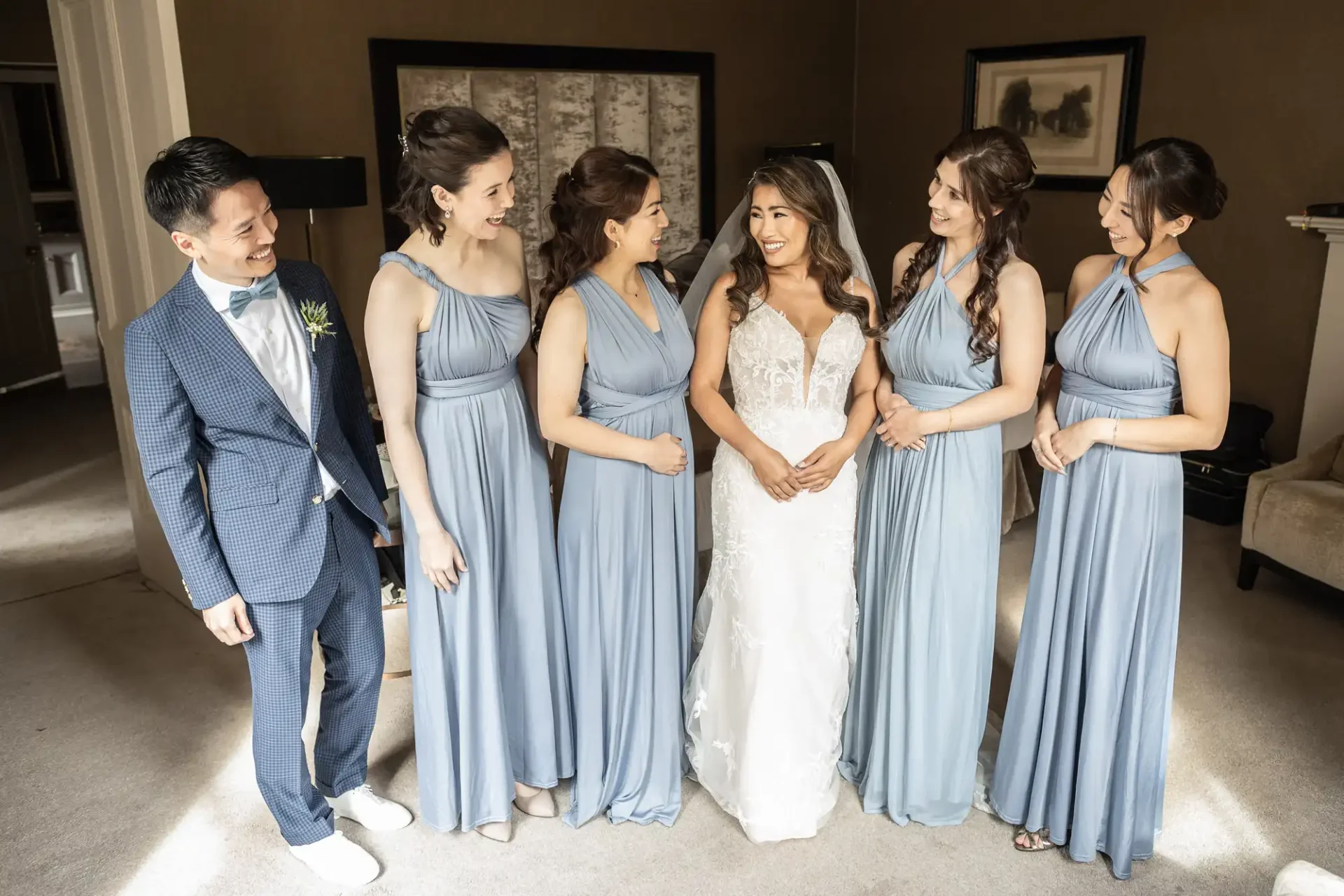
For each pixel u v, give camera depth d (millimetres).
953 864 2537
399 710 3223
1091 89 5598
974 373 2428
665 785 2682
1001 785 2648
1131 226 2186
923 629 2516
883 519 2625
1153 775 2461
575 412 2496
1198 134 5133
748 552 2521
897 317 2490
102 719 3215
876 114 7004
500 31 5680
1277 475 3920
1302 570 3752
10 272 7320
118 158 3463
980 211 2303
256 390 2164
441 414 2340
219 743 3086
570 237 2350
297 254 5348
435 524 2336
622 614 2547
